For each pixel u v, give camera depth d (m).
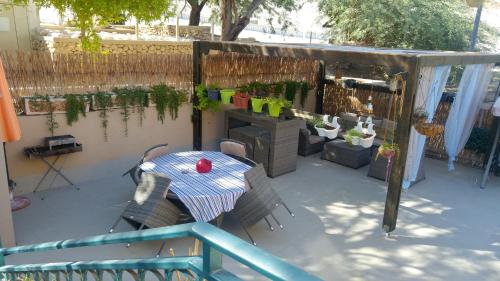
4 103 4.40
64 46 10.59
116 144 7.01
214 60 7.93
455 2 15.77
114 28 16.03
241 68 8.48
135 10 6.51
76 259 4.57
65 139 6.10
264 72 8.95
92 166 6.80
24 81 6.00
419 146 6.21
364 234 5.38
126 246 4.88
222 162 5.98
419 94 5.50
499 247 5.16
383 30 14.97
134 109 7.09
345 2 15.30
